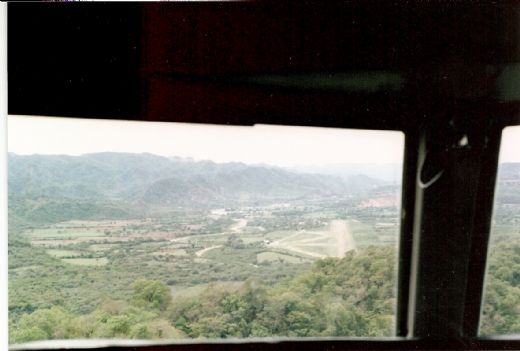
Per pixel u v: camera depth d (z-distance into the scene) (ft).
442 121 2.15
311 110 2.14
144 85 2.05
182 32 2.01
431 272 2.27
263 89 2.10
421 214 2.25
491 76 2.07
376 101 2.13
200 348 2.30
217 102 2.11
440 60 2.05
